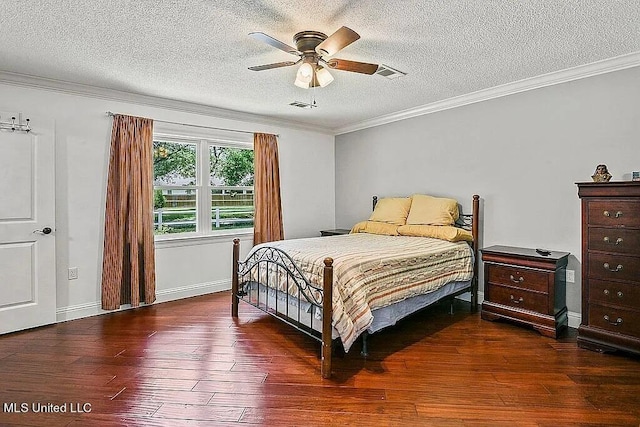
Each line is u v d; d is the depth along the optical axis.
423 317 3.59
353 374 2.42
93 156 3.63
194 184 4.48
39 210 3.27
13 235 3.14
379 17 2.24
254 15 2.22
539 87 3.45
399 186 4.84
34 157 3.24
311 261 2.76
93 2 2.06
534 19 2.27
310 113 4.73
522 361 2.60
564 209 3.33
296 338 3.05
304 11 2.17
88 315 3.61
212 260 4.55
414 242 3.60
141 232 3.86
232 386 2.26
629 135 2.93
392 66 3.08
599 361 2.59
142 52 2.77
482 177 3.94
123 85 3.54
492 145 3.84
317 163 5.61
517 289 3.27
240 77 3.34
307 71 2.47
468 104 4.02
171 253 4.21
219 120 4.54
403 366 2.53
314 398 2.12
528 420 1.91
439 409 2.01
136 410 2.00
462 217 4.11
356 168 5.46
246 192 4.98
